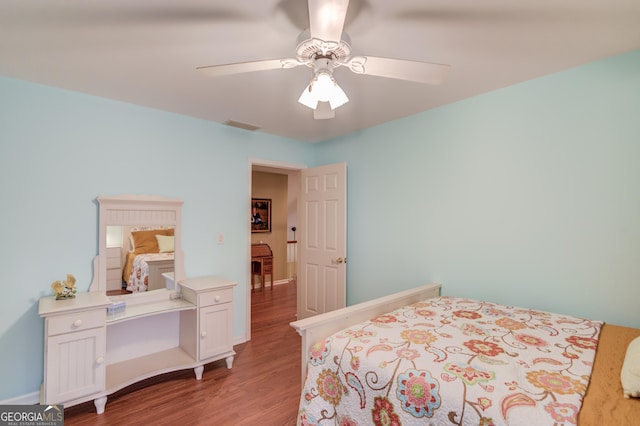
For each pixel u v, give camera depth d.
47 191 2.28
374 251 3.33
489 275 2.49
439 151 2.79
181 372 2.69
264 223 6.30
